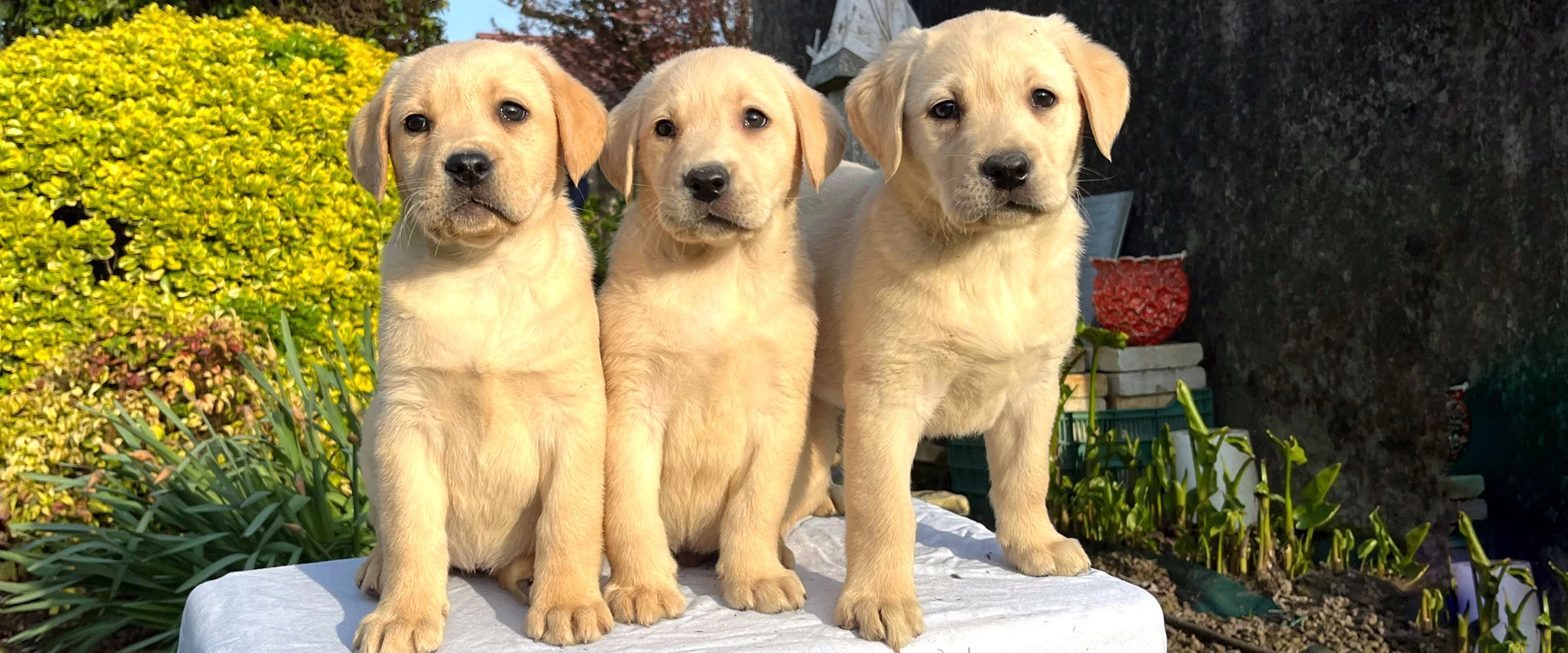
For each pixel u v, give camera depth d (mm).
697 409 646
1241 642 1078
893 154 658
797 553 758
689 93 644
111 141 1303
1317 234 1422
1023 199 613
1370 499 1353
